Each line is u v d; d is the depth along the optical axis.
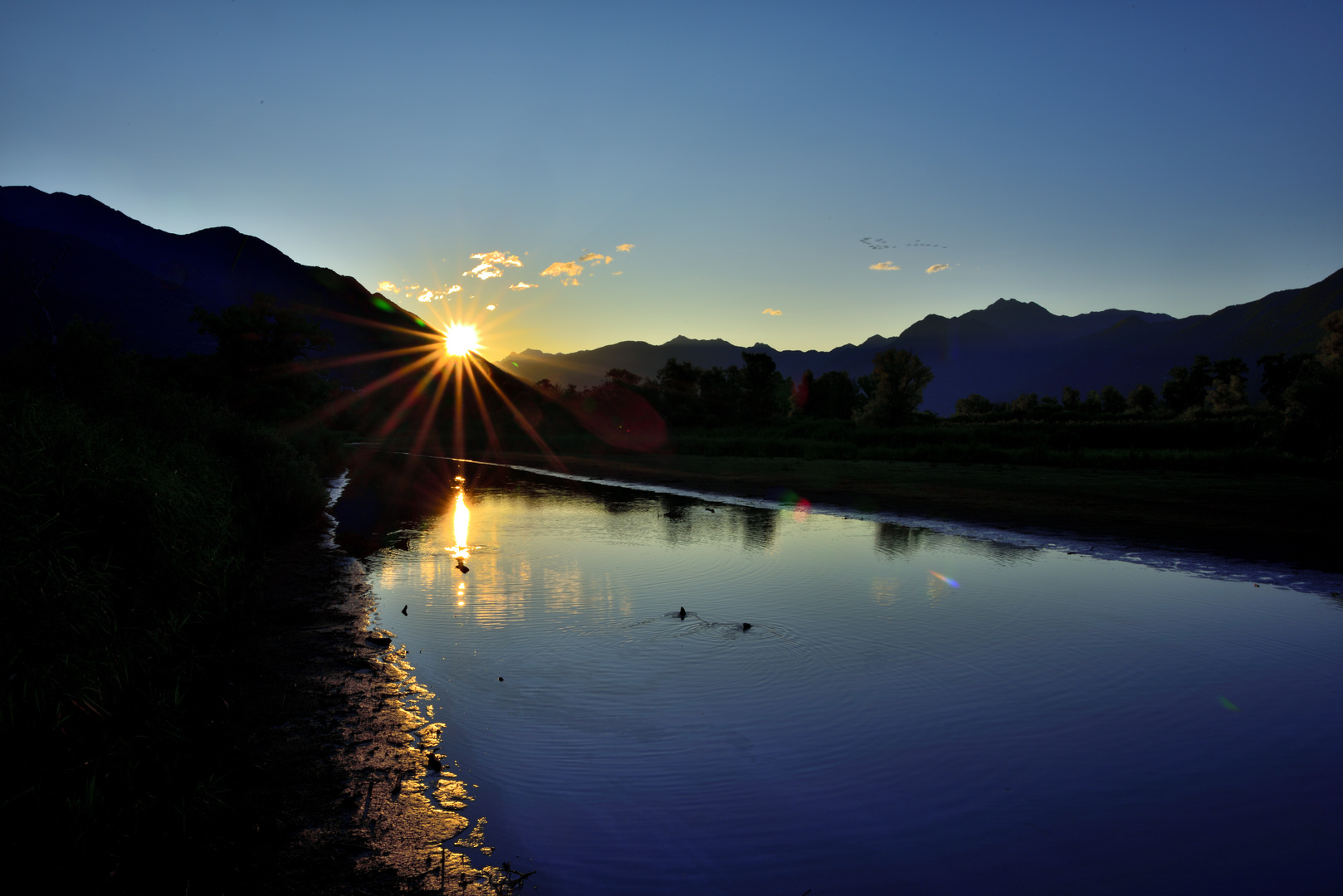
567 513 19.23
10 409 8.06
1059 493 22.17
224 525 9.97
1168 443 43.16
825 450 42.16
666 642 7.60
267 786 4.47
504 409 84.62
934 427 54.31
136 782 4.20
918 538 14.91
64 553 5.90
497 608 8.98
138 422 14.96
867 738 5.38
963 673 6.76
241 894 3.37
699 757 5.05
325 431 40.47
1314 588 10.37
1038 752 5.19
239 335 46.28
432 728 5.47
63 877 3.34
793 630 8.10
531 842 3.98
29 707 4.21
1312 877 3.73
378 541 14.07
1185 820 4.30
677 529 16.12
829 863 3.81
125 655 5.31
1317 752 5.23
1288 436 31.44
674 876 3.68
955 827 4.20
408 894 3.47
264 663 6.78
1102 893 3.57
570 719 5.67
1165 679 6.64
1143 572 11.41
